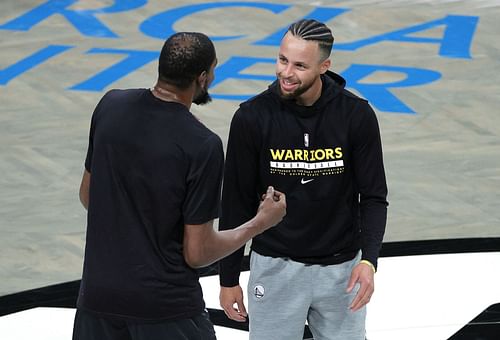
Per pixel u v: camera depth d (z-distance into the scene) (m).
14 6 30.03
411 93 22.27
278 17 28.88
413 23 28.09
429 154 18.70
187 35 7.26
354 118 8.15
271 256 8.50
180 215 7.23
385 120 20.59
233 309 8.79
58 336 11.98
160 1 30.55
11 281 13.77
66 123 20.72
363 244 8.34
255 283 8.64
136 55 25.42
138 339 7.32
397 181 17.39
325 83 8.17
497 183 17.33
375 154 8.29
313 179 8.27
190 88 7.29
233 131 8.27
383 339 11.69
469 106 21.45
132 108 7.26
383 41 26.41
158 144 7.11
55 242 15.13
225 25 28.20
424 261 14.02
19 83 23.30
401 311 12.41
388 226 15.52
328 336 8.80
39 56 25.31
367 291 8.14
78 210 16.39
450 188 17.11
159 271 7.23
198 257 7.25
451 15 28.78
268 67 24.25
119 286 7.24
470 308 12.51
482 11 29.20
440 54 25.28
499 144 19.28
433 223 15.63
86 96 22.44
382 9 29.39
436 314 12.34
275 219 7.81
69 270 14.19
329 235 8.42
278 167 8.26
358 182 8.41
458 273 13.56
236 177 8.39
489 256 14.20
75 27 28.08
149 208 7.18
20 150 19.11
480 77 23.50
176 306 7.33
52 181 17.62
